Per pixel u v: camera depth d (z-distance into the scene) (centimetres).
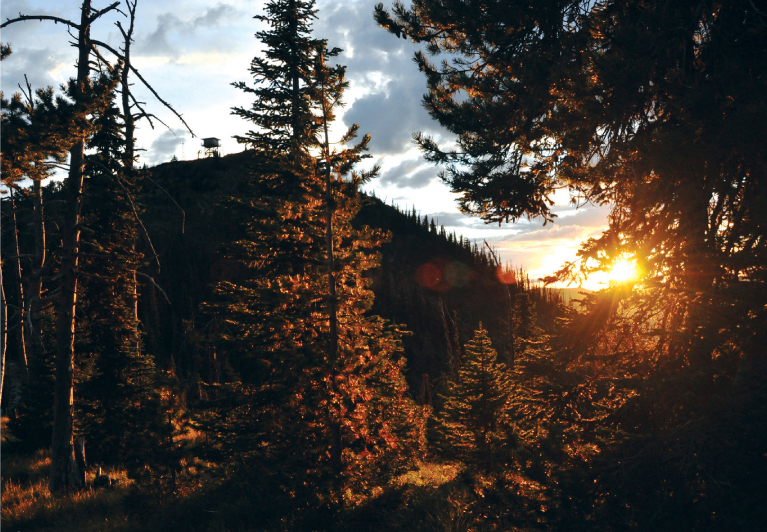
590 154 812
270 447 1045
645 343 675
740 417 472
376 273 15725
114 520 1120
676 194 655
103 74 1233
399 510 907
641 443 552
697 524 448
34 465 1669
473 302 13912
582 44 830
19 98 1143
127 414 1639
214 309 1235
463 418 1592
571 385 710
